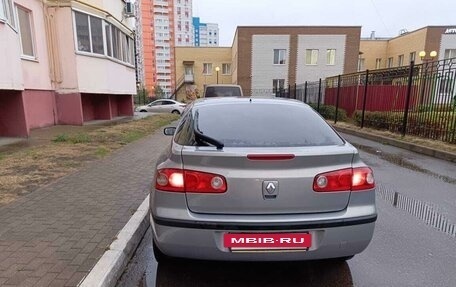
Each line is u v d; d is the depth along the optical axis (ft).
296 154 8.18
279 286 9.32
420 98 33.73
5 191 15.98
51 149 26.00
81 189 16.47
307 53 119.44
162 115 66.90
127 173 19.66
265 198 8.16
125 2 56.44
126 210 13.69
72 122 42.50
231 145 9.08
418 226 13.33
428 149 27.81
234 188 8.15
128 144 30.12
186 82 149.89
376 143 34.40
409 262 10.58
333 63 119.65
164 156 9.91
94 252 10.20
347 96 55.21
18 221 12.50
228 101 11.96
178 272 10.02
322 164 8.37
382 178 20.51
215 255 8.32
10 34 26.99
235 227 8.08
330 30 117.91
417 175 21.21
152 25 210.38
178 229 8.25
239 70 120.37
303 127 10.22
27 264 9.51
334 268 10.22
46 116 40.29
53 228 11.91
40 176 18.61
